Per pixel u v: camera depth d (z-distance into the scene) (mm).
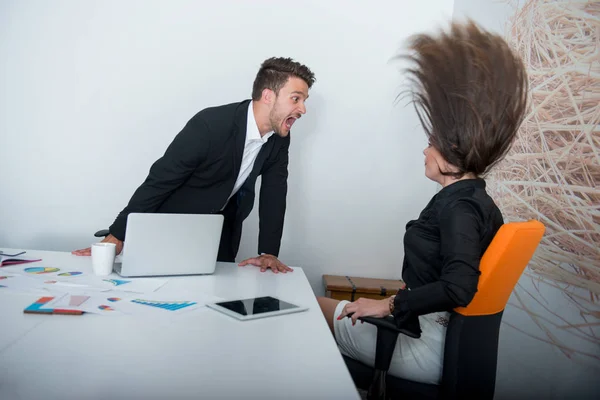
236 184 2379
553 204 2031
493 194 2514
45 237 3275
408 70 1517
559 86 2039
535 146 2174
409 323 1319
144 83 3242
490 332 1298
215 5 3229
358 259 3332
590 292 1802
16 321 1071
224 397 757
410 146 3279
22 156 3246
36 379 786
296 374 868
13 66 3215
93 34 3215
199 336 1052
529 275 2158
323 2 3244
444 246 1309
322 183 3309
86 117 3242
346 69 3268
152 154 3271
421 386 1372
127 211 1983
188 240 1683
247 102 2285
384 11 3240
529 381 2139
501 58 1373
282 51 3254
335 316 1639
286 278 1829
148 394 754
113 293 1364
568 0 2018
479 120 1351
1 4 3176
